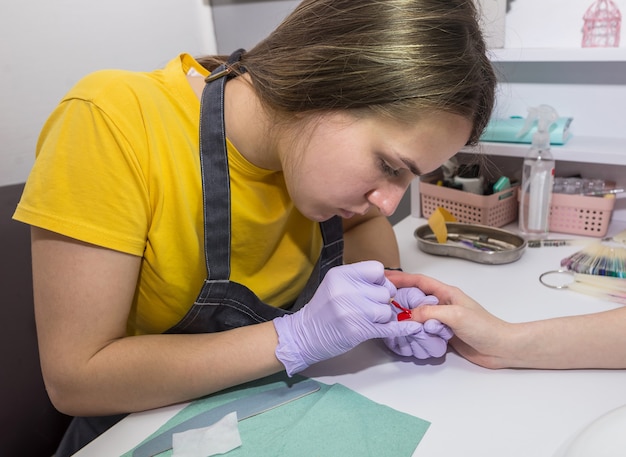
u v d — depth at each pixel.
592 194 1.19
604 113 1.23
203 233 0.79
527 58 1.16
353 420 0.66
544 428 0.63
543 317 0.88
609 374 0.73
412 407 0.68
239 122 0.77
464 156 1.30
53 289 0.67
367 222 1.16
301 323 0.73
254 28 1.64
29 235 0.97
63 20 1.28
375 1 0.61
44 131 0.75
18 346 0.95
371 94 0.60
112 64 1.42
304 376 0.76
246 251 0.87
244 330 0.75
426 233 1.25
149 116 0.73
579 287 0.96
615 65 1.18
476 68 0.63
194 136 0.77
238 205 0.82
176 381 0.69
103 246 0.67
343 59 0.61
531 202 1.20
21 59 1.22
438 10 0.61
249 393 0.73
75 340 0.68
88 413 0.72
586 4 1.16
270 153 0.76
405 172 0.69
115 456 0.63
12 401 0.94
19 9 1.19
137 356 0.69
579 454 0.56
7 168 1.23
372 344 0.83
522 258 1.11
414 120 0.61
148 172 0.71
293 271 0.96
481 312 0.78
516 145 1.20
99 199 0.67
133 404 0.70
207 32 1.70
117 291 0.69
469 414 0.66
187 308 0.84
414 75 0.60
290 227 0.94
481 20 0.78
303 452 0.61
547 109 1.16
